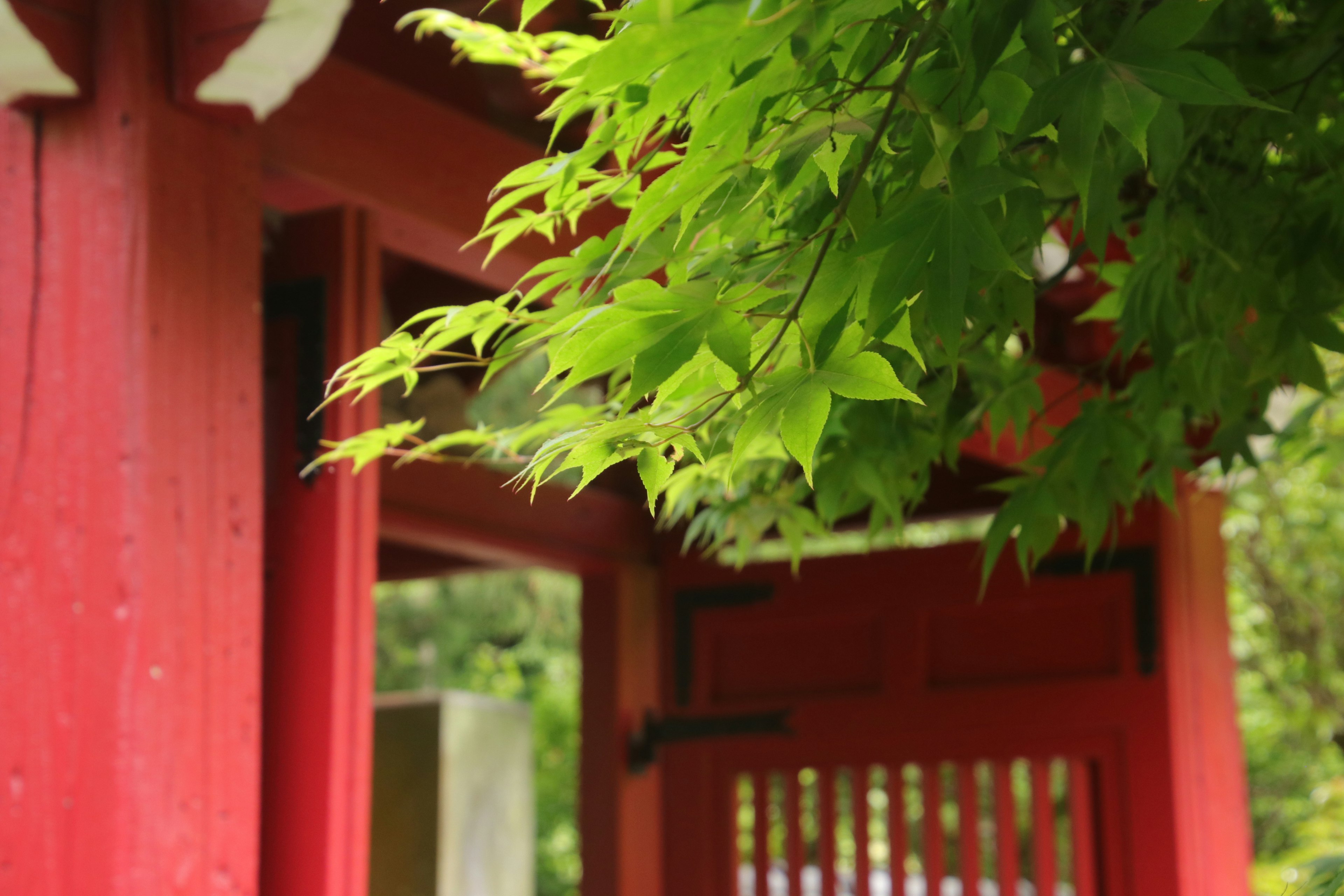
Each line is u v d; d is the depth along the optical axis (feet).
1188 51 3.15
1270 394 5.78
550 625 28.14
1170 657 10.86
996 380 5.98
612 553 12.47
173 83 5.22
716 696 12.60
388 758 12.06
